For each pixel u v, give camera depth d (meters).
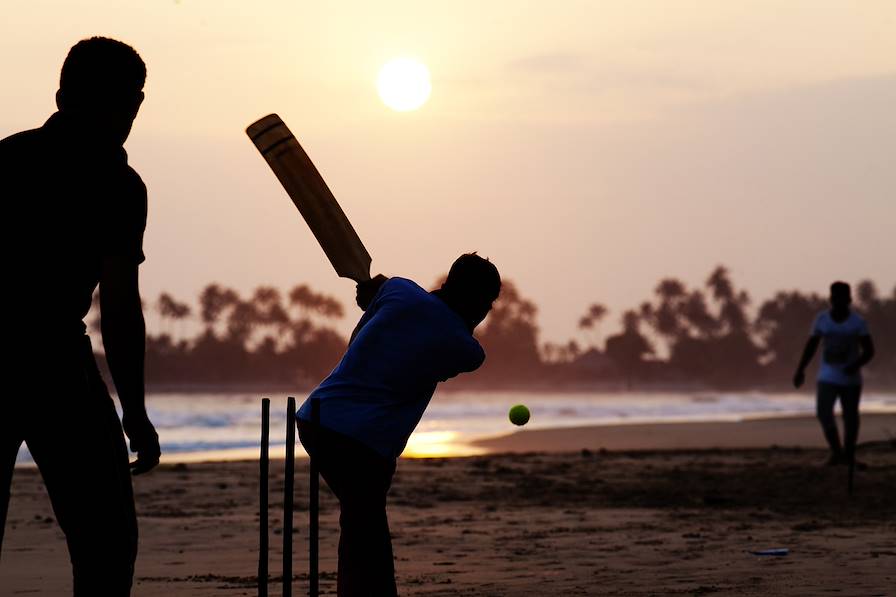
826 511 18.94
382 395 8.52
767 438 48.66
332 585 12.06
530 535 16.20
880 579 11.79
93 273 6.38
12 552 14.87
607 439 49.25
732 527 16.78
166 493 23.38
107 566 6.38
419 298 8.69
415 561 13.72
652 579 12.09
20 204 6.22
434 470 29.39
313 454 8.11
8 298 6.18
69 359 6.27
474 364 8.80
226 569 13.34
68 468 6.27
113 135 6.53
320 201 8.61
